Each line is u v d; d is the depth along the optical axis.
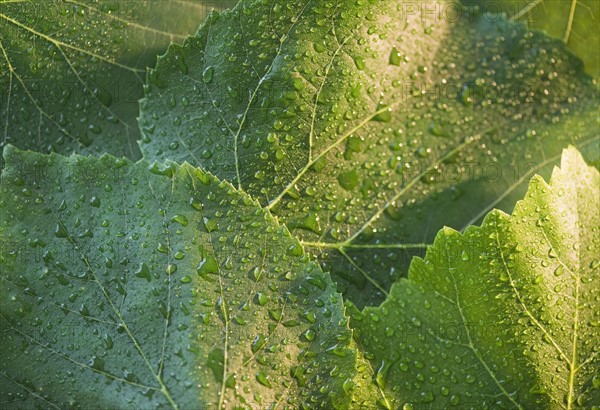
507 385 0.35
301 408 0.34
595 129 0.37
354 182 0.36
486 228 0.35
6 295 0.34
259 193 0.36
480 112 0.37
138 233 0.34
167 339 0.34
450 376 0.35
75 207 0.34
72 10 0.36
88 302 0.34
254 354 0.34
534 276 0.35
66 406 0.34
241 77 0.35
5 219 0.34
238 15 0.35
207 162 0.35
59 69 0.36
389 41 0.36
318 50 0.35
